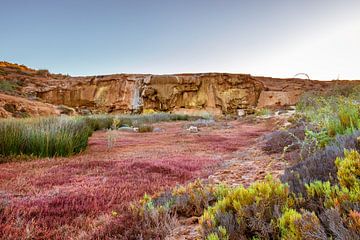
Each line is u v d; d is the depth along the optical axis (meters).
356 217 1.34
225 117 32.81
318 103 6.63
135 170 5.11
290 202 1.93
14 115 19.92
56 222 2.63
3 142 6.55
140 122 22.62
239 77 59.03
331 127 4.86
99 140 11.11
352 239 1.27
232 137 12.19
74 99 54.88
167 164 5.66
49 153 6.95
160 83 56.38
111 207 3.04
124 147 9.04
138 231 2.17
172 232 2.18
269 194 2.00
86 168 5.36
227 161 6.20
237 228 1.79
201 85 57.62
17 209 2.87
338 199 1.66
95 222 2.56
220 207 2.08
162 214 2.46
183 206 2.68
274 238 1.64
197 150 8.29
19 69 69.31
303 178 2.45
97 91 56.53
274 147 7.09
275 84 67.44
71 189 3.81
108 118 20.47
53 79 61.66
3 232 2.30
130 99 55.53
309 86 62.47
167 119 28.42
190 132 14.64
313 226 1.42
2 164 5.72
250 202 2.01
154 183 4.19
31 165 5.64
